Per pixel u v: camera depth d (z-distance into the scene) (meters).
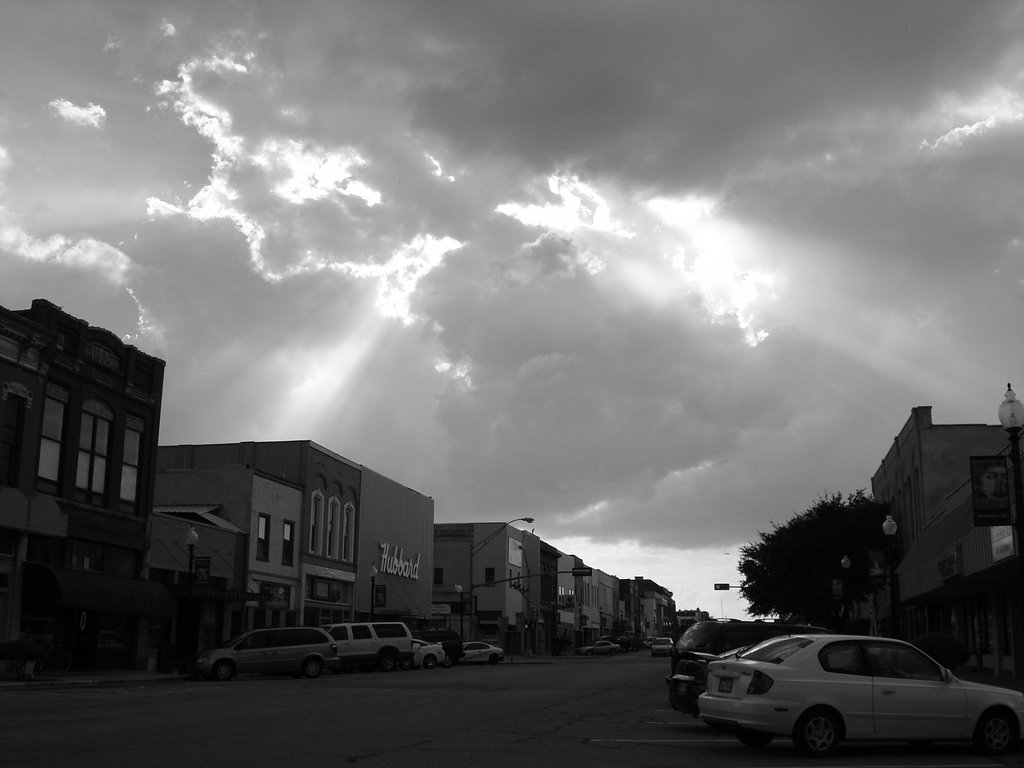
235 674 36.25
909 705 13.66
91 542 37.47
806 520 64.44
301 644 37.53
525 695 25.66
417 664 49.12
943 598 44.06
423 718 17.94
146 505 40.62
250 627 47.88
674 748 14.29
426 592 71.38
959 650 29.03
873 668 13.80
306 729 15.64
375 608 60.59
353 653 43.81
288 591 51.53
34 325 33.84
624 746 14.36
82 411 37.22
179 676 35.16
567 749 13.77
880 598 70.19
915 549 43.91
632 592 174.25
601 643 100.81
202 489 48.50
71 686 30.20
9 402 33.50
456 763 12.08
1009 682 30.47
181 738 14.21
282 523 51.25
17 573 33.03
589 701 23.55
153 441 41.41
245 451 54.72
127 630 39.16
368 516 61.78
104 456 38.59
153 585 38.84
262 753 12.69
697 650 20.19
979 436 48.97
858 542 61.97
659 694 26.70
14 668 31.14
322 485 55.88
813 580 62.75
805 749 13.36
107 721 16.59
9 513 31.88
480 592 89.19
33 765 11.41
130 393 40.06
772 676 13.50
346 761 12.06
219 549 45.78
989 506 21.16
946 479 48.75
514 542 93.31
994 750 13.86
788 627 20.27
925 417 49.75
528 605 97.62
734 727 15.01
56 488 35.72
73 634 36.19
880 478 69.06
